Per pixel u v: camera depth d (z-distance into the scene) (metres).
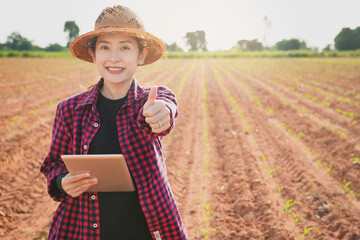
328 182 4.85
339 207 4.11
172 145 6.81
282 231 3.60
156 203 1.49
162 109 1.28
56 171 1.55
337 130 7.50
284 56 61.25
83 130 1.55
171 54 66.62
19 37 90.19
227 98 13.02
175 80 18.92
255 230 3.71
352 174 5.02
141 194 1.48
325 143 6.69
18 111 9.55
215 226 3.84
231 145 6.88
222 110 10.67
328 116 9.05
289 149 6.36
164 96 1.58
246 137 7.45
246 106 11.19
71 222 1.55
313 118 8.91
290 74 22.38
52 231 1.61
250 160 5.84
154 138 1.58
